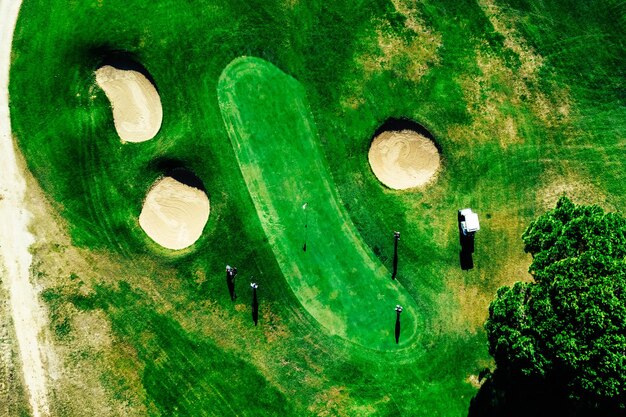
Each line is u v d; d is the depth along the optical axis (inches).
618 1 1016.2
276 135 1022.4
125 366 1010.1
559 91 1019.3
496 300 855.7
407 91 1021.8
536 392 924.6
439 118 1020.5
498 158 1015.0
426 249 1008.9
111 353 1011.3
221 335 1010.7
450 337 997.2
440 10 1019.9
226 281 1014.4
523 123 1017.5
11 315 1015.6
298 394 1001.5
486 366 988.6
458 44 1019.9
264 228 1016.2
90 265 1022.4
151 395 1005.2
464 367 992.2
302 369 1003.9
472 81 1019.9
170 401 1003.9
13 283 1018.7
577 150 1014.4
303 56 1023.0
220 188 1022.4
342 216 1017.5
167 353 1009.5
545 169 1013.8
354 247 1013.8
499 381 984.3
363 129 1021.8
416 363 997.2
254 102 1023.0
